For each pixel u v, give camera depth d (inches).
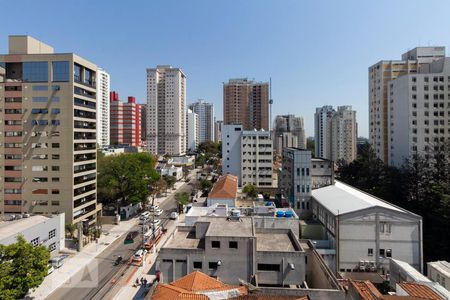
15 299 1421.0
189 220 2197.3
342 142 7549.2
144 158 4217.5
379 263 2103.8
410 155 3895.2
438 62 4079.7
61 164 2699.3
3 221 2208.4
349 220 2135.8
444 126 3939.5
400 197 3272.6
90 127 3019.2
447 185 2544.3
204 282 1253.7
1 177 2736.2
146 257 2244.1
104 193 3358.8
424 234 2501.2
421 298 1063.6
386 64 4697.3
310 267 1755.7
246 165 4392.2
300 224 2556.6
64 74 2711.6
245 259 1462.8
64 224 2469.2
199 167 7795.3
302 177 2942.9
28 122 2716.5
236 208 2479.1
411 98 3959.2
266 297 1103.6
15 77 2805.1
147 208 3742.6
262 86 7859.3
